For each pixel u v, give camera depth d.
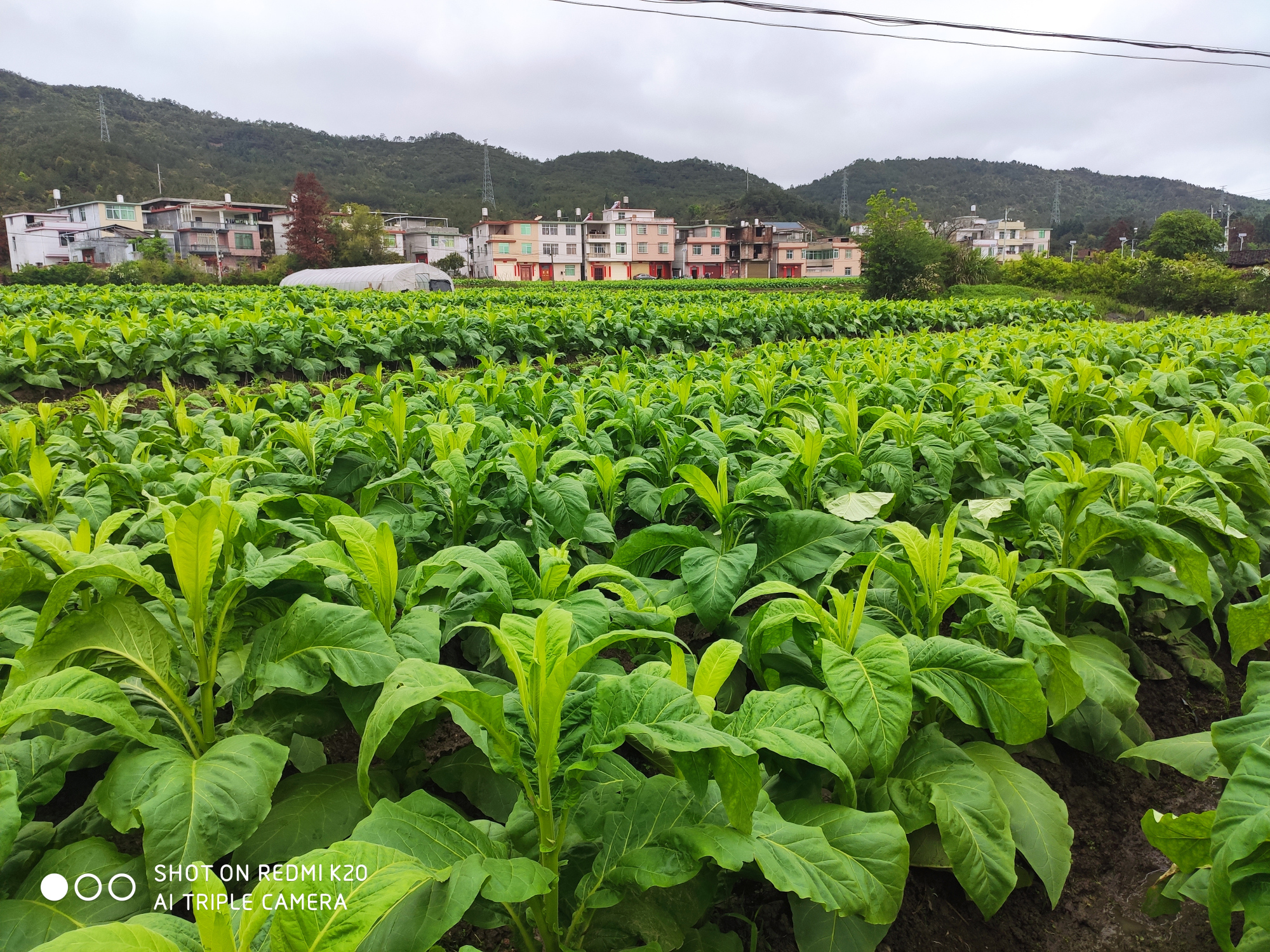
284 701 2.20
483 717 1.68
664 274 104.12
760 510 3.31
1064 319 27.27
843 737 2.04
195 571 2.04
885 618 2.81
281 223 89.75
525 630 1.82
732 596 2.74
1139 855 2.81
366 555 2.23
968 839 2.07
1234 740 1.98
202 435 4.89
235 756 1.86
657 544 3.18
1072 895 2.63
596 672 2.23
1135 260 41.59
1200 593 3.12
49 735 2.17
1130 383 7.12
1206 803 3.05
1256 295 35.66
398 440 4.29
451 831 1.74
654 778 1.99
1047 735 3.19
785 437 4.06
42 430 5.50
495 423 4.54
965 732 2.83
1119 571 3.48
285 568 2.16
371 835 1.59
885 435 4.79
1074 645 3.15
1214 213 108.44
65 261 79.12
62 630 1.99
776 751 1.82
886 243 43.06
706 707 1.83
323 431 4.50
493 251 96.44
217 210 84.81
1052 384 6.06
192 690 2.49
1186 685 3.82
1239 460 3.87
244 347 12.26
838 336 22.86
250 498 2.72
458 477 3.33
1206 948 2.43
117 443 4.66
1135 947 2.45
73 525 3.30
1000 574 2.77
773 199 127.88
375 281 43.72
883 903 1.75
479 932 2.19
